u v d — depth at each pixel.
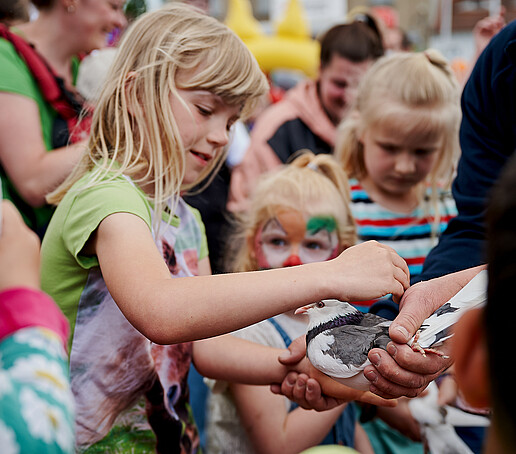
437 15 4.88
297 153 3.33
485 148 1.70
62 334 0.92
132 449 1.59
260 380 1.67
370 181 2.64
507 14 4.67
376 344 1.32
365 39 3.34
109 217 1.42
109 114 1.65
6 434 0.78
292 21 5.54
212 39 1.62
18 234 0.97
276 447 1.82
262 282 1.24
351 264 1.31
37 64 2.28
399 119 2.39
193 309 1.22
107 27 2.48
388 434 2.16
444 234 1.80
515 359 0.76
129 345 1.57
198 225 1.89
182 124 1.59
